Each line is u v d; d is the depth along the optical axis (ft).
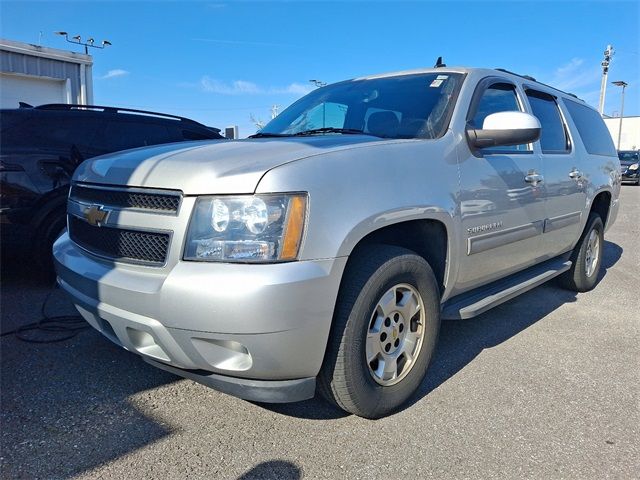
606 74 104.53
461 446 8.41
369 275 8.30
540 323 14.61
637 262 23.99
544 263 15.64
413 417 9.27
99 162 9.79
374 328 8.70
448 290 10.37
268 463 7.85
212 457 7.97
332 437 8.56
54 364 11.08
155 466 7.72
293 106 13.78
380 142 9.23
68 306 14.87
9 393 9.81
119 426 8.77
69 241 10.12
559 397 10.16
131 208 8.30
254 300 7.02
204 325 7.18
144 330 7.76
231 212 7.36
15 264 16.78
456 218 10.00
